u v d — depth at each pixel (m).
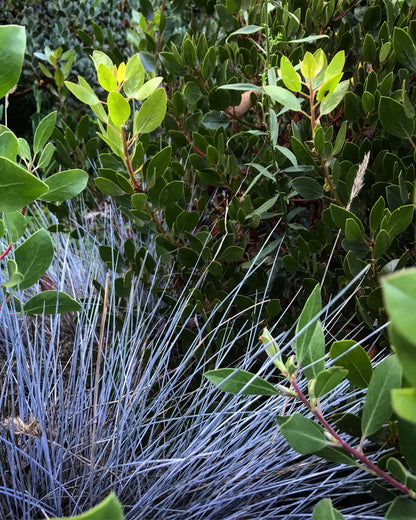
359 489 0.33
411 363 0.14
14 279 0.27
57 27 1.04
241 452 0.35
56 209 0.58
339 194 0.43
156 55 0.62
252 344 0.44
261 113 0.54
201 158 0.48
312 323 0.25
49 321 0.54
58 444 0.35
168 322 0.47
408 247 0.46
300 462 0.35
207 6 0.64
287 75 0.37
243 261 0.51
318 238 0.46
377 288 0.37
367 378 0.25
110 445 0.37
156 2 0.79
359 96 0.49
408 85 0.48
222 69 0.53
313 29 0.54
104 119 0.39
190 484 0.34
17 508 0.33
